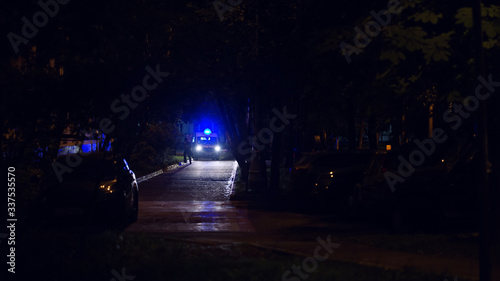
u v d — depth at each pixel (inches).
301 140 1625.2
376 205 575.8
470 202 553.6
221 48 519.5
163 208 803.4
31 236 443.5
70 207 589.9
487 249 280.2
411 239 470.3
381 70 488.1
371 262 383.2
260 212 764.6
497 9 452.8
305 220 683.4
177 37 462.9
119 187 613.3
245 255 416.5
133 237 459.2
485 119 284.8
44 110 407.2
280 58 874.8
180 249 409.1
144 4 458.6
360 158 745.6
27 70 429.1
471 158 561.3
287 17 854.5
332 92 541.0
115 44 436.8
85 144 956.0
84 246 414.3
